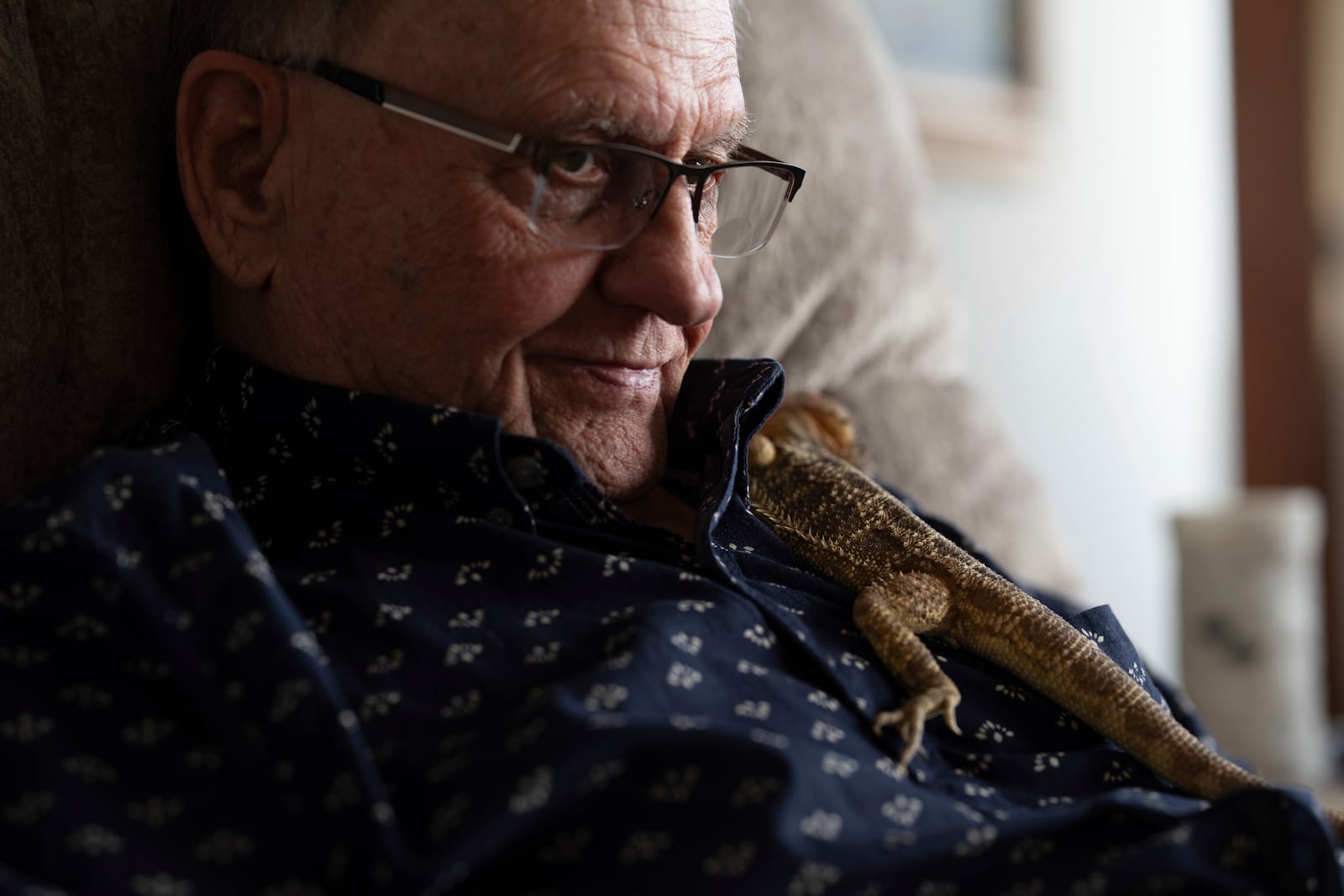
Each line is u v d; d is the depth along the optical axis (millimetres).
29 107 587
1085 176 1376
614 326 562
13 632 466
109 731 458
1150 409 1473
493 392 557
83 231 602
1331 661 1566
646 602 520
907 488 870
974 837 471
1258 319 1566
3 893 417
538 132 533
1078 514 1396
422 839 445
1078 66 1355
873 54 950
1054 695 553
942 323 947
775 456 660
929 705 515
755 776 459
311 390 556
